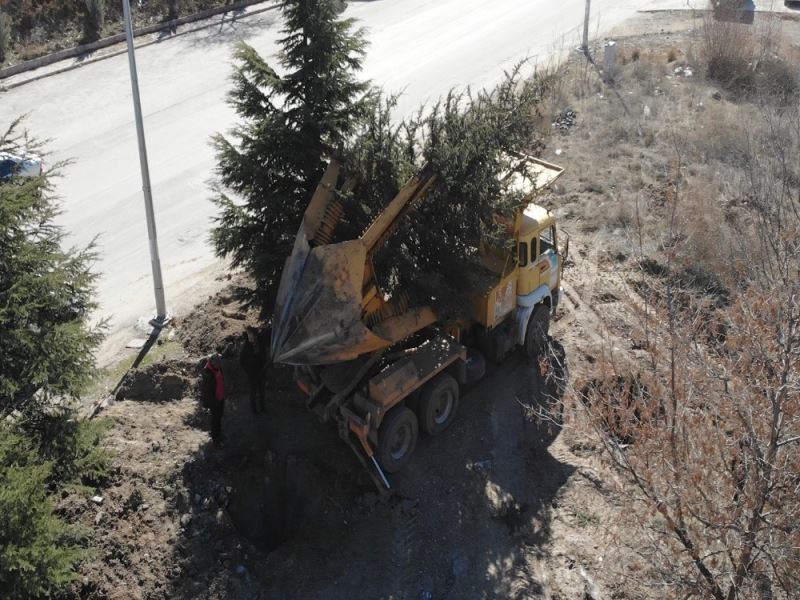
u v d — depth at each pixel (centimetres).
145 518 970
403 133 1778
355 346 975
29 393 934
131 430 1109
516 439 1124
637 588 855
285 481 1071
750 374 783
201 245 1681
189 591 894
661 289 1243
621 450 773
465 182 1017
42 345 905
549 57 2702
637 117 2175
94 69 2619
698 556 725
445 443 1113
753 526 704
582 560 945
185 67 2628
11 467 795
